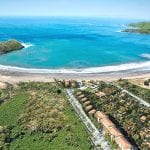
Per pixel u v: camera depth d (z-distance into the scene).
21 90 77.56
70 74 98.56
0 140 51.06
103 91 76.94
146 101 72.12
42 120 58.47
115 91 76.44
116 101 69.25
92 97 71.12
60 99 70.81
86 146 49.66
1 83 84.88
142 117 60.91
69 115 61.97
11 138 52.16
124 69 107.75
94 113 61.06
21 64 112.81
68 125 56.66
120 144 48.69
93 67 110.12
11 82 87.06
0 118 60.09
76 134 53.78
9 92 75.56
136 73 101.88
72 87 81.50
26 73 98.75
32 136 53.19
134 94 76.88
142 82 89.44
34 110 63.28
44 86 80.56
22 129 55.31
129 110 63.81
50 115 60.81
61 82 83.31
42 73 99.12
